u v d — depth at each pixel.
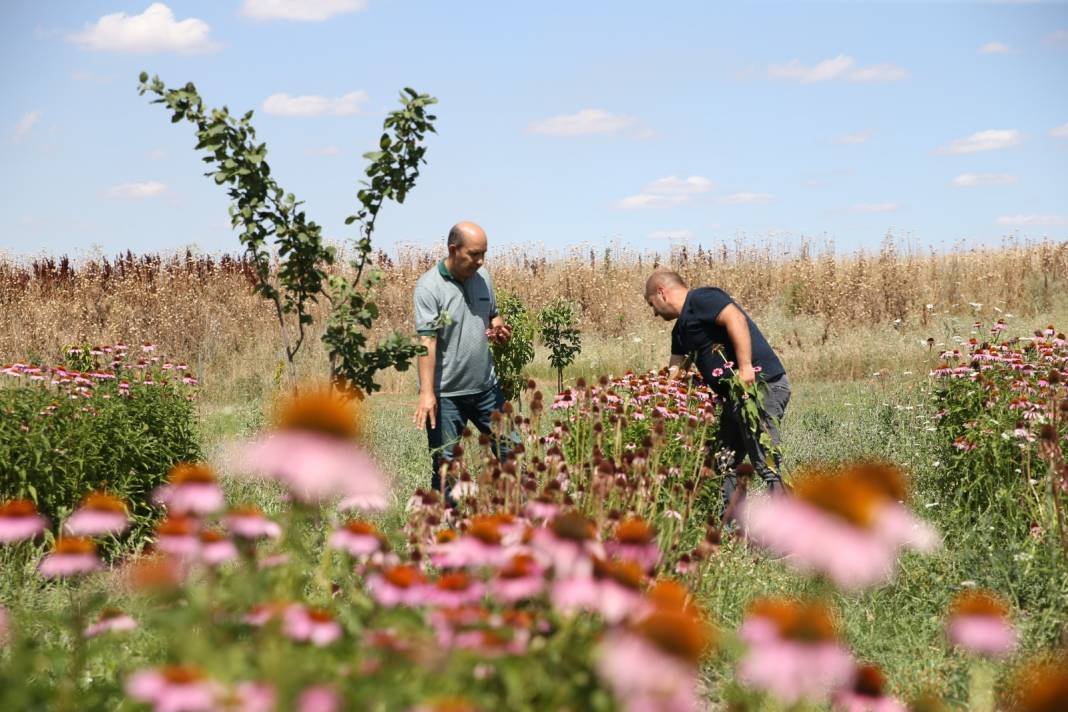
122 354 7.73
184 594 2.68
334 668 2.29
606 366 14.82
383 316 18.09
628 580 2.29
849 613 4.46
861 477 1.93
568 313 11.09
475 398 6.11
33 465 5.45
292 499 2.85
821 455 7.88
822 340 15.90
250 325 16.69
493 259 24.05
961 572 4.95
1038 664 3.51
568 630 2.39
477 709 2.05
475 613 2.46
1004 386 6.71
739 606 4.52
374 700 2.21
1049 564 4.71
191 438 6.99
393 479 6.89
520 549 2.60
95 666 3.42
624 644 1.95
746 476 4.97
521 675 2.23
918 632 4.38
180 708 2.04
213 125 5.83
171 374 7.84
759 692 2.91
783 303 21.00
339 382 6.06
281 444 2.15
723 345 6.13
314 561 3.41
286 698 2.08
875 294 19.27
